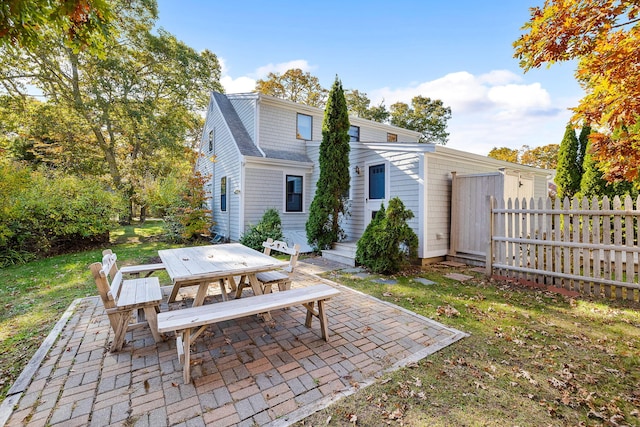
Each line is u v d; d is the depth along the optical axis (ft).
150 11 47.44
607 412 6.66
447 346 9.73
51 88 45.47
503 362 8.73
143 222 59.57
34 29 7.04
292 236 33.53
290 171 36.14
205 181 38.19
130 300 9.71
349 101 90.38
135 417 6.46
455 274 19.84
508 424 6.27
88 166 53.16
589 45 9.79
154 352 9.39
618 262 13.93
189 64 53.78
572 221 15.74
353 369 8.39
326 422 6.34
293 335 10.62
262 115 36.78
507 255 18.20
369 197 28.09
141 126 51.21
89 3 6.56
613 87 9.62
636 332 10.70
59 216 26.76
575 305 13.57
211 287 17.06
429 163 23.15
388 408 6.75
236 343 10.00
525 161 92.22
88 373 8.19
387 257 19.76
